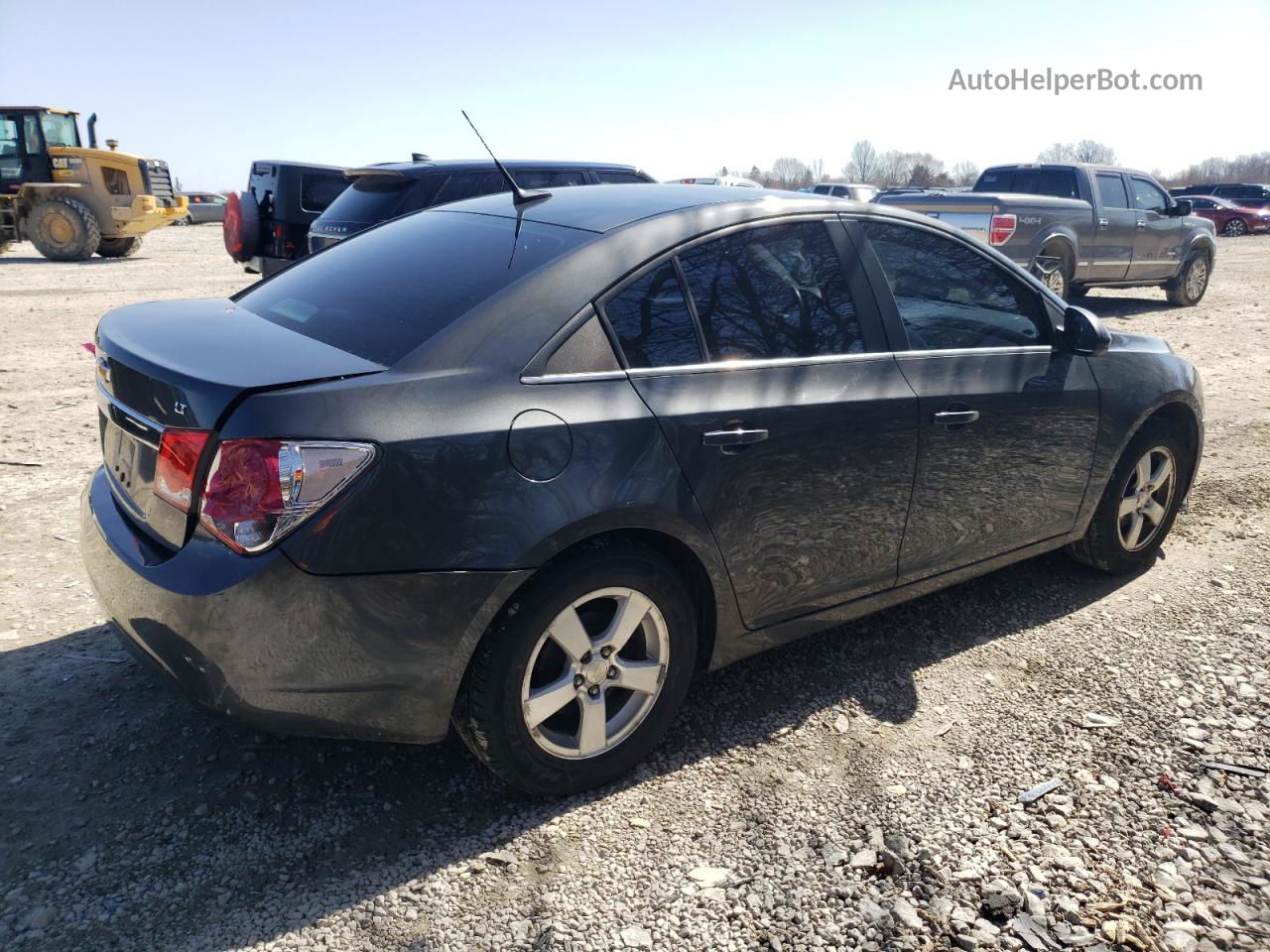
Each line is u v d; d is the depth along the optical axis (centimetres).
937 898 242
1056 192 1265
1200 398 433
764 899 242
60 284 1544
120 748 295
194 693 239
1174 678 348
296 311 301
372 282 303
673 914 237
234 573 227
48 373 832
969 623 390
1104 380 392
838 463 312
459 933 229
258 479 225
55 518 482
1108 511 413
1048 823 270
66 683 329
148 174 2094
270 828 263
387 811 271
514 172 948
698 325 293
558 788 276
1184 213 1352
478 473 244
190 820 264
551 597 257
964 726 318
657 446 272
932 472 339
